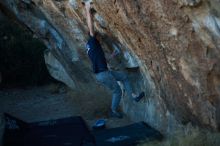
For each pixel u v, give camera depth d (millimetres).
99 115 8945
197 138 5273
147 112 7512
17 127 8000
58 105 10305
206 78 4848
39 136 7773
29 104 10828
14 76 13281
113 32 6887
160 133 6832
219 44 4352
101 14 6559
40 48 13688
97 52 7480
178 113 6086
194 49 4754
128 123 8195
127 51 7176
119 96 7895
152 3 4891
